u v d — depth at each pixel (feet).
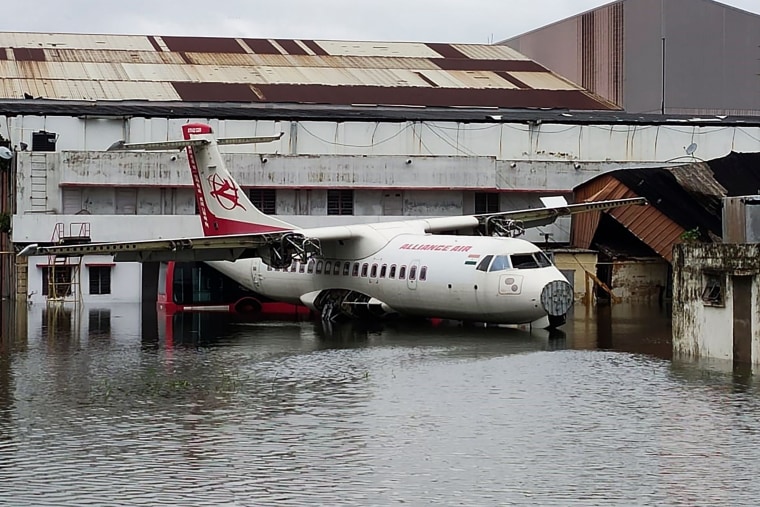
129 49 336.08
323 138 246.27
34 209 221.25
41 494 73.20
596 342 144.97
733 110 321.52
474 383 112.57
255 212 180.14
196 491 73.82
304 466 79.82
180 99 275.80
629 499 71.97
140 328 168.86
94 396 106.73
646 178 216.54
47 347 144.25
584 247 226.38
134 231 217.36
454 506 70.59
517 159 253.65
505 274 152.87
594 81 333.01
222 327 169.58
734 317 122.31
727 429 90.38
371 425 92.84
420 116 258.37
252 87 293.02
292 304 195.11
